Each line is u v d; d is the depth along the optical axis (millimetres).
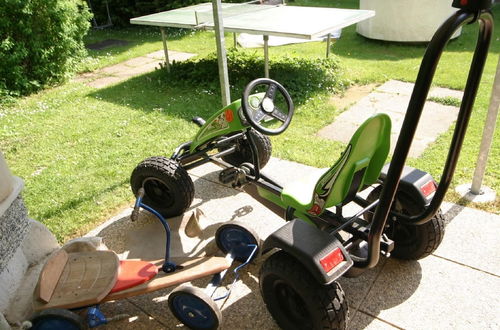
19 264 2592
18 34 6602
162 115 5289
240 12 6598
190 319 2273
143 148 4449
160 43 9211
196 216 2943
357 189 2332
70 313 2105
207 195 3568
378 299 2412
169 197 3227
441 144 4086
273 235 2037
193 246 2949
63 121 5348
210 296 2215
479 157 3107
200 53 8141
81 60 7953
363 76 6094
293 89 5559
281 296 2203
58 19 6793
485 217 2986
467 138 4133
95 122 5234
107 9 11016
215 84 6098
